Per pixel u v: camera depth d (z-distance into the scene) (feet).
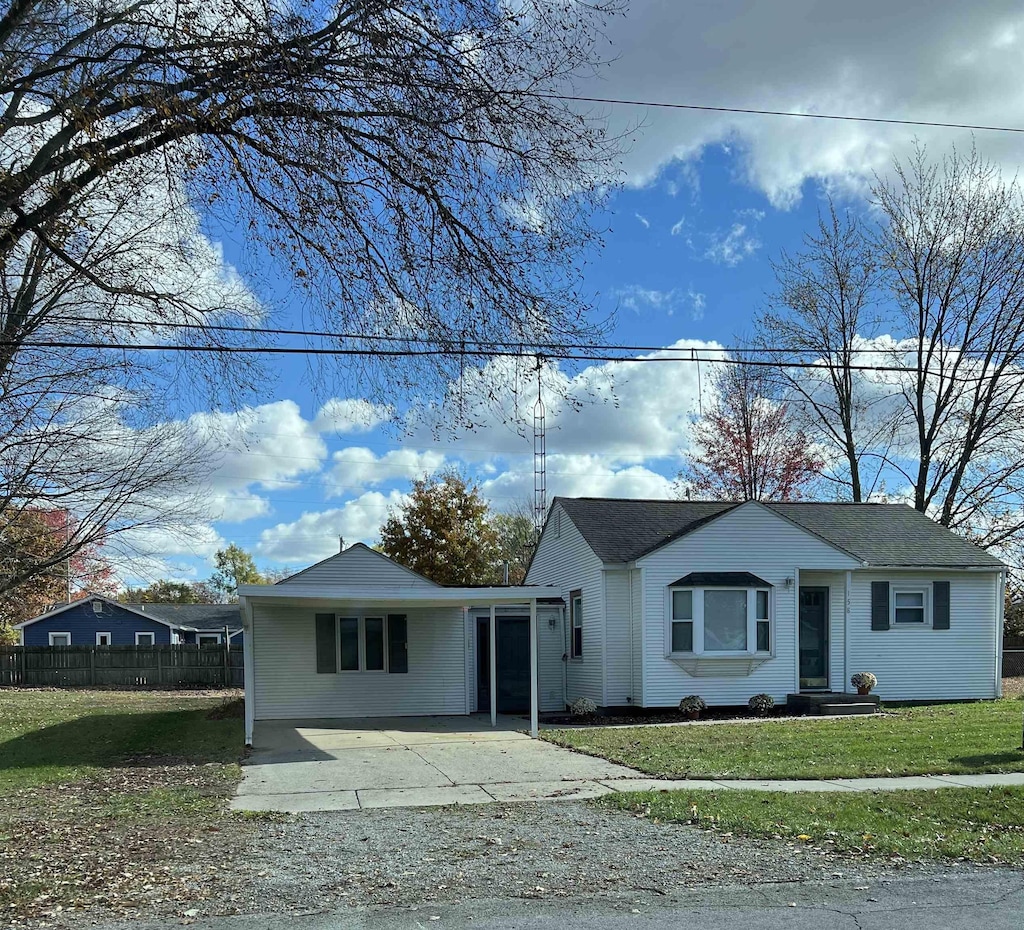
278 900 19.81
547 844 24.93
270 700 61.41
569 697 71.46
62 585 117.70
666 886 20.88
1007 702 66.54
